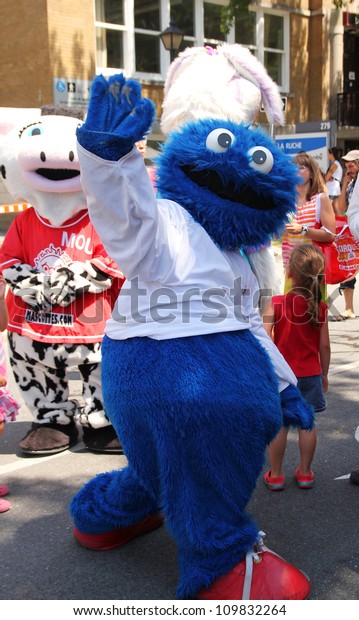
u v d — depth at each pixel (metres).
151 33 16.41
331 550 3.21
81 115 4.40
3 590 2.91
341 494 3.81
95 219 2.43
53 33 14.23
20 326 4.23
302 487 3.88
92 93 2.34
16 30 14.73
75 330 4.14
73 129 3.97
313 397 4.07
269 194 2.69
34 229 4.17
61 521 3.53
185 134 2.76
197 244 2.61
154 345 2.54
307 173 5.48
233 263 2.77
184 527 2.55
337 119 20.45
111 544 3.22
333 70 20.27
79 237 4.10
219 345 2.56
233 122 2.81
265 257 3.00
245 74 4.18
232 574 2.62
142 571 3.04
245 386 2.52
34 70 14.61
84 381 4.35
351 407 5.29
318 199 5.49
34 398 4.45
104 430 4.42
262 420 2.57
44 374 4.39
